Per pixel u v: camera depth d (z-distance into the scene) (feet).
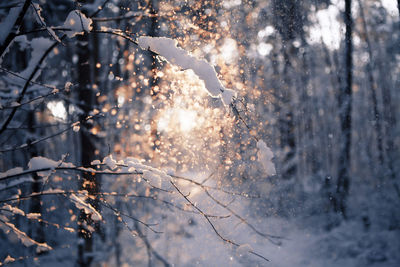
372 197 41.60
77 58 19.31
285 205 36.32
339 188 39.83
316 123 55.47
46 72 20.45
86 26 8.09
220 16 11.56
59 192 9.27
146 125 14.53
